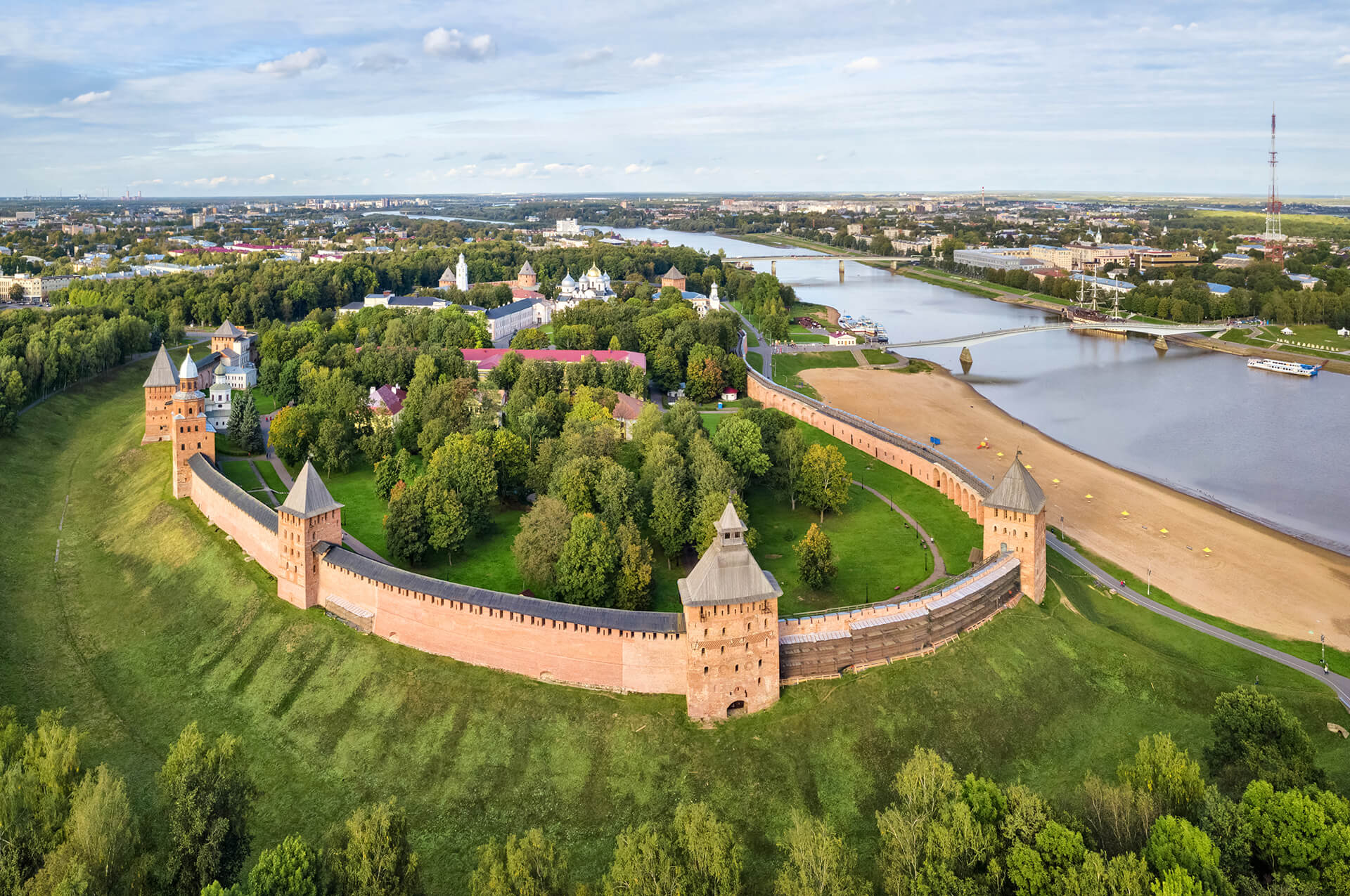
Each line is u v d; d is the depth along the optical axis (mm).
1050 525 181000
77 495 197125
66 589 157875
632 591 131125
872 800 104125
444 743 112438
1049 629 130125
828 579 144875
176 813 87500
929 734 111438
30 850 86875
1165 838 76375
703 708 111812
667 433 187250
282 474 194125
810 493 176125
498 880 76375
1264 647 134875
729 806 102875
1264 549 171250
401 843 82938
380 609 129875
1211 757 101812
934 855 79500
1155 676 122125
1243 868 77625
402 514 147500
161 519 171500
